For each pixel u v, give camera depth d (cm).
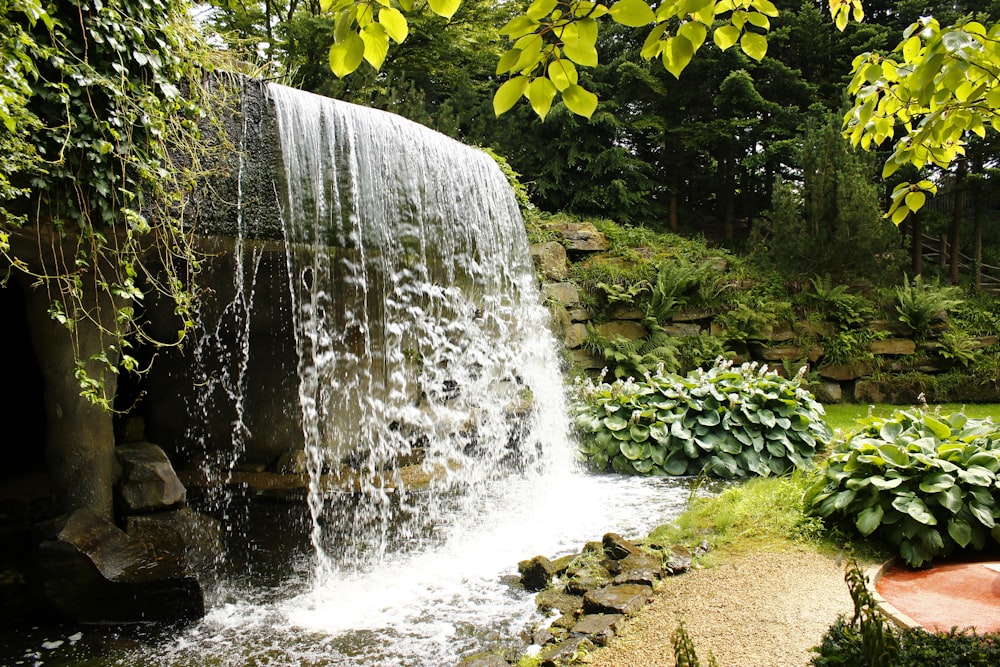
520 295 760
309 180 446
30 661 306
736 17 210
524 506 554
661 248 1130
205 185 381
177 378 566
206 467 548
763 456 648
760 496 484
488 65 1428
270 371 570
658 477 644
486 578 401
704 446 645
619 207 1327
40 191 301
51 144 303
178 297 361
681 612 315
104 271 370
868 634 193
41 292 369
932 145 285
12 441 621
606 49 1442
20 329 630
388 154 515
